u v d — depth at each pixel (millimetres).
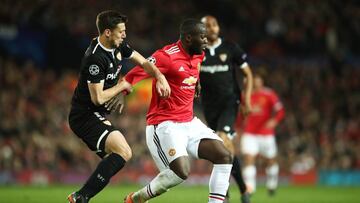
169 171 23812
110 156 23281
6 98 62656
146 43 78438
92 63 23281
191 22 24734
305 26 92375
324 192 53219
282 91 79062
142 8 83688
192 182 65375
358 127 76812
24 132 61094
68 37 75250
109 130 23766
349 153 73312
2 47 71938
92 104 24094
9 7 74000
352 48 93188
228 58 31172
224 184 23969
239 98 31953
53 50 74438
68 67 74875
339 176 71875
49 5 77250
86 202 22922
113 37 23328
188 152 24688
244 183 30969
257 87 47812
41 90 66562
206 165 66750
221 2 91000
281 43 89250
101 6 80938
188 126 24625
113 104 24312
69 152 62750
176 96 24609
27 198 39031
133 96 66562
